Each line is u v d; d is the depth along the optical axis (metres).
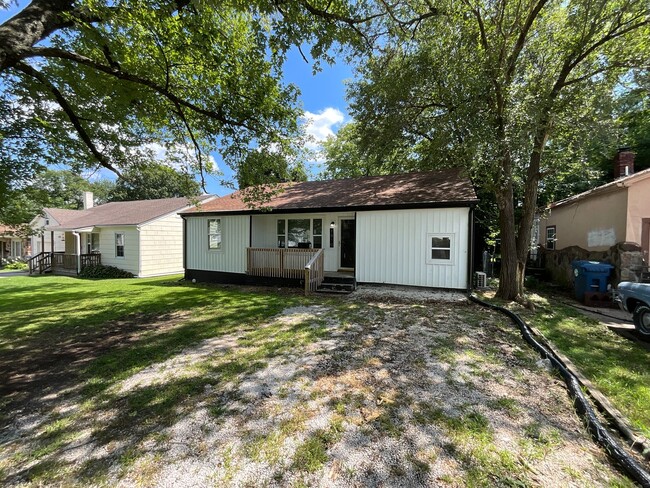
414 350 4.18
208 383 3.36
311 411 2.77
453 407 2.79
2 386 3.41
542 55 7.82
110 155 6.94
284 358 4.00
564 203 11.12
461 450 2.22
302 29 4.98
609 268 7.61
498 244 13.95
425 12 7.22
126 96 5.53
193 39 5.18
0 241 26.45
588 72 7.47
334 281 9.45
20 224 7.55
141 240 15.41
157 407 2.90
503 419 2.60
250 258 10.85
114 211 19.36
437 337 4.72
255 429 2.53
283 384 3.29
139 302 7.96
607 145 7.81
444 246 8.62
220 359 4.02
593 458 2.14
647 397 2.92
